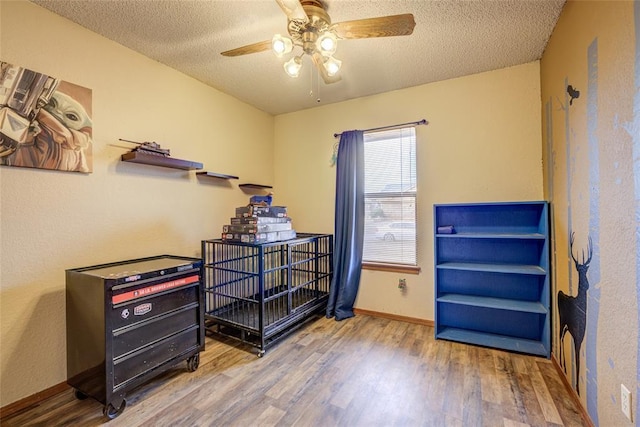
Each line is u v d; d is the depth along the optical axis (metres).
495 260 2.71
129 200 2.32
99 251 2.13
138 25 2.04
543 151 2.48
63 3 1.82
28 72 1.79
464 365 2.19
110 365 1.65
